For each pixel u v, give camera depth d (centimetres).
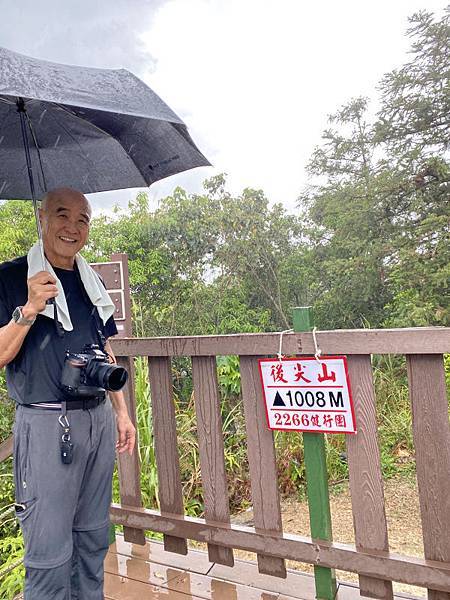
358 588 206
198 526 225
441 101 928
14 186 198
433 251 855
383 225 962
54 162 198
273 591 209
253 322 1075
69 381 155
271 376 202
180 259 1050
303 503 429
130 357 251
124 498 253
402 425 525
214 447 222
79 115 174
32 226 863
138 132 175
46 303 148
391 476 460
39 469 155
